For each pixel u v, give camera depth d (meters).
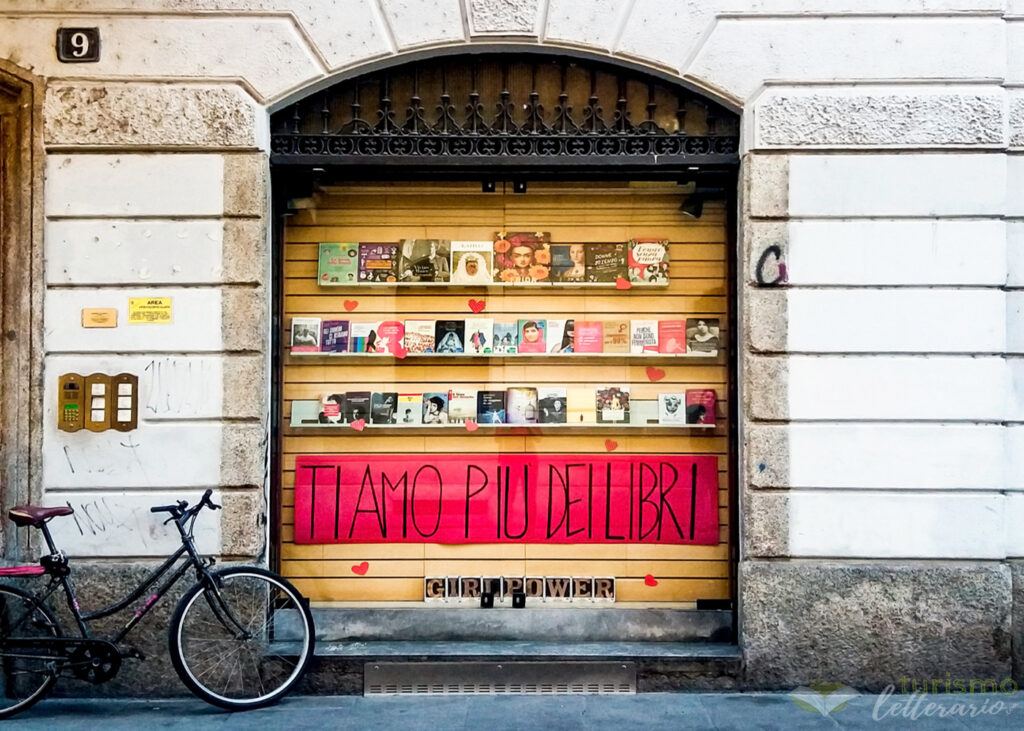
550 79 6.04
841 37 5.81
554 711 5.38
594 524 6.18
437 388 6.25
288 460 6.18
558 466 6.21
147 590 5.67
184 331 5.80
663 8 5.85
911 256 5.79
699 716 5.29
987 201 5.78
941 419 5.76
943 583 5.70
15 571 5.30
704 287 6.23
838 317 5.79
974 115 5.76
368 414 6.22
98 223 5.81
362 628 6.08
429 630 6.10
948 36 5.80
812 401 5.78
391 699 5.63
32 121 5.80
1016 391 5.89
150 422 5.79
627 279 6.25
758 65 5.84
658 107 6.03
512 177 6.20
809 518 5.76
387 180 6.25
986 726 5.12
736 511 6.09
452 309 6.28
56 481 5.75
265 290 5.89
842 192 5.79
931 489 5.76
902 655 5.70
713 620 6.07
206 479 5.77
